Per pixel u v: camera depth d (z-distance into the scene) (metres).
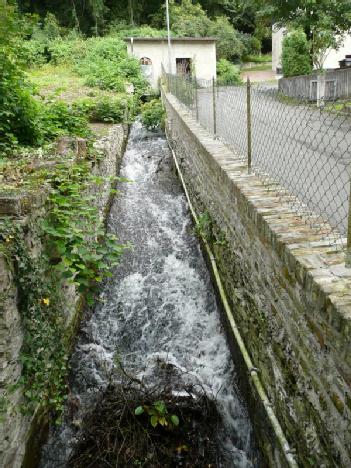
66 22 31.66
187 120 9.41
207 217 6.52
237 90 6.08
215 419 4.32
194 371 5.07
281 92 4.89
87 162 6.42
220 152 6.13
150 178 10.61
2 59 6.39
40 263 3.98
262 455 3.85
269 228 3.40
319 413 2.66
